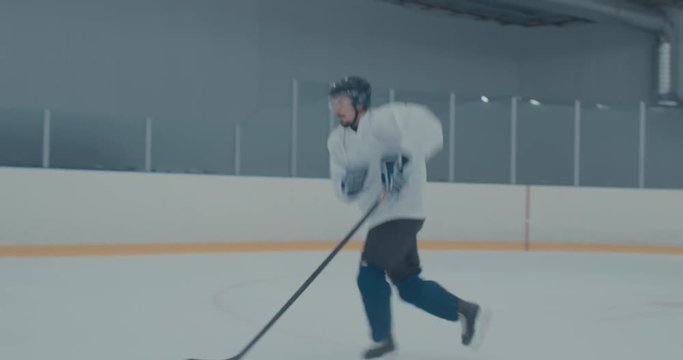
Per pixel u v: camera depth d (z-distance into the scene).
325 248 10.16
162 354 3.84
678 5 15.12
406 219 3.45
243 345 4.09
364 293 3.55
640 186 12.62
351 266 8.15
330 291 6.26
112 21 12.82
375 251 3.49
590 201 11.62
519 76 16.64
